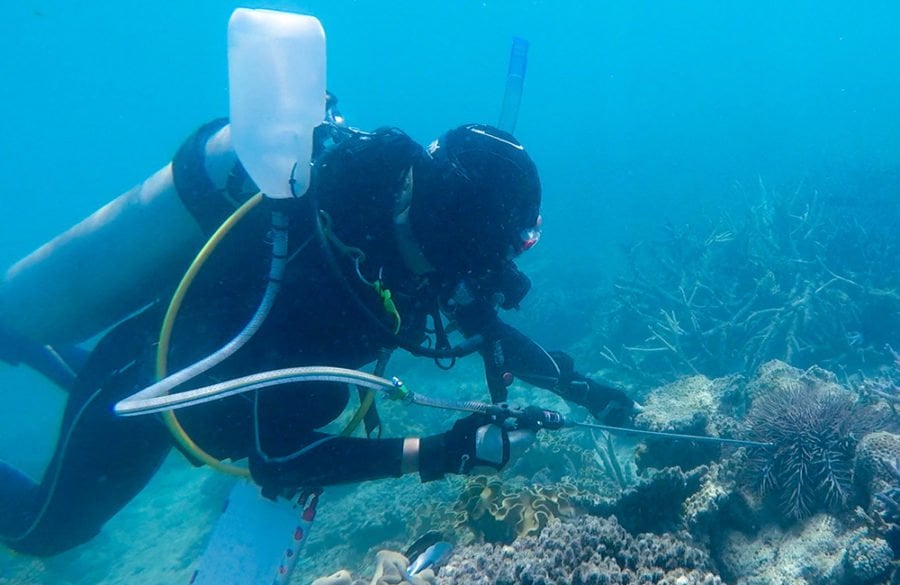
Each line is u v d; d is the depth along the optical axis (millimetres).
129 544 9117
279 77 1875
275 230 2041
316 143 2365
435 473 2072
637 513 3270
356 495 7109
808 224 8969
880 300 6547
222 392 1609
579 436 6590
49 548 3238
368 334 2102
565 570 2531
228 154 2615
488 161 2016
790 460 2975
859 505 2785
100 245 2863
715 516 3088
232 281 2223
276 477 1973
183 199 2658
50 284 2957
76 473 2855
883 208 10930
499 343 2361
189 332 2211
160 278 2869
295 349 2002
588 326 11398
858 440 2922
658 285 8922
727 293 7711
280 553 2100
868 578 2480
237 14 1905
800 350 6309
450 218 2014
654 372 7551
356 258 2051
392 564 2889
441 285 2170
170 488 10734
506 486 4258
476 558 2859
